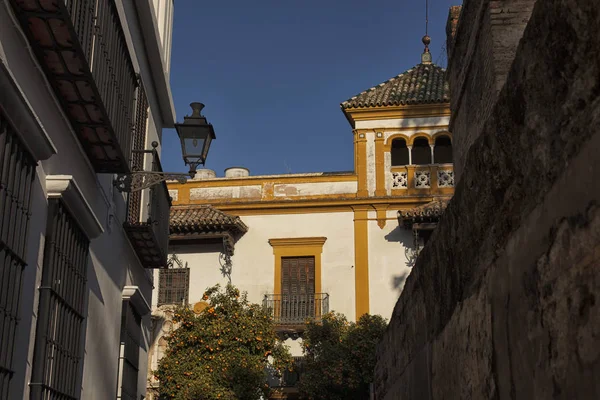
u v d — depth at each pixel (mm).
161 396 21625
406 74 29172
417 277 6910
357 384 21500
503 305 3736
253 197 26953
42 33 6281
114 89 8547
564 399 2775
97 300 9719
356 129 27094
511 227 3627
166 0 15141
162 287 26297
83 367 8875
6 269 5809
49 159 7141
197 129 9914
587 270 2584
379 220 26016
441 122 26750
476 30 10523
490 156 3930
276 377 24844
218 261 26328
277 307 25672
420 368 6703
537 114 3166
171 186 27531
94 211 9258
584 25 2641
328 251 26000
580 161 2676
